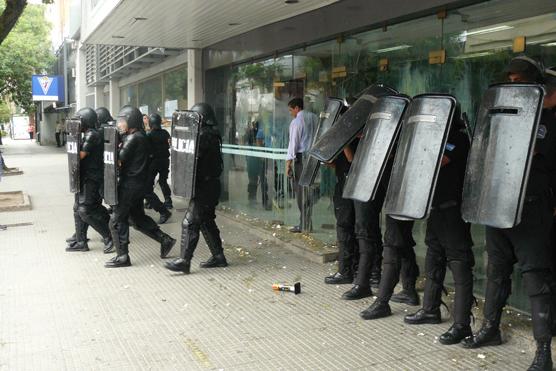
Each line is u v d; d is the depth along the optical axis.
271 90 9.09
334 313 5.15
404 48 6.30
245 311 5.23
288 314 5.14
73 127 7.44
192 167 6.22
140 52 15.21
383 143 4.50
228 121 10.73
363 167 4.57
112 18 8.69
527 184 3.64
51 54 33.56
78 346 4.46
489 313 4.31
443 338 4.40
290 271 6.57
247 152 9.81
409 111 4.25
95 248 7.86
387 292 4.96
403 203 4.06
